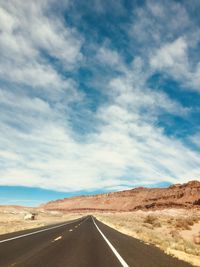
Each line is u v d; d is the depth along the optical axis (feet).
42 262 33.65
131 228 121.19
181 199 642.22
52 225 120.78
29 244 50.85
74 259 37.55
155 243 64.80
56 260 35.78
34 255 38.65
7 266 30.27
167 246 59.82
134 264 35.09
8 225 100.68
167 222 191.52
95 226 128.16
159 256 42.91
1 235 64.49
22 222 131.13
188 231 136.46
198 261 40.47
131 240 69.10
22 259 34.94
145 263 35.99
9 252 40.22
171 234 116.67
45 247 48.06
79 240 64.44
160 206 620.49
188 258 42.65
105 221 200.34
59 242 57.57
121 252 46.34
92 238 70.90
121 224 151.84
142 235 84.02
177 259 40.68
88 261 36.60
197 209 420.77
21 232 75.66
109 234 85.51
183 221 171.63
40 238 62.75
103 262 36.27
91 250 48.06
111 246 54.80
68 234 78.95
